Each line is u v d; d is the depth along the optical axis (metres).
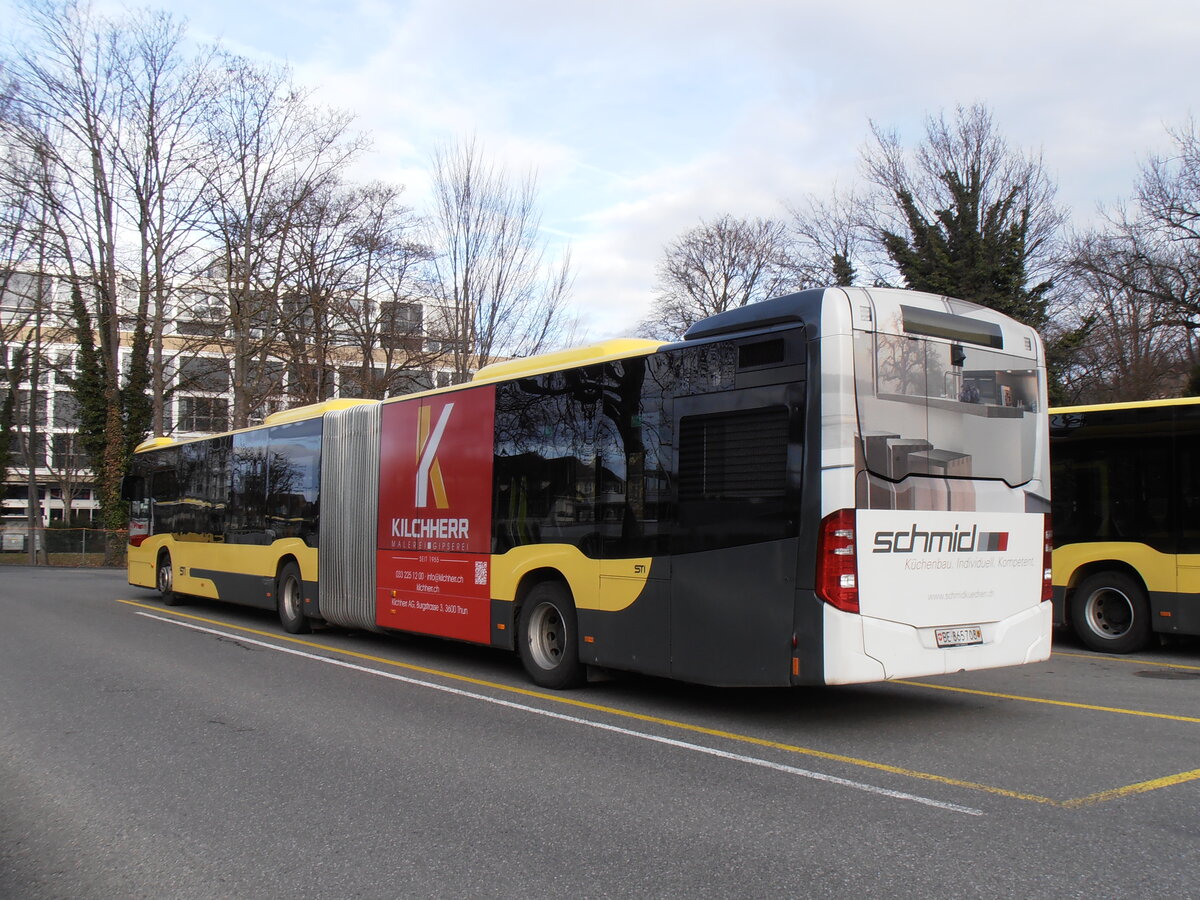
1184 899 3.74
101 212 34.25
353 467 11.85
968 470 7.02
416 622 10.45
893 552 6.49
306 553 12.75
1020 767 5.82
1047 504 7.56
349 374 36.62
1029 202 31.03
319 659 10.72
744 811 4.98
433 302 36.09
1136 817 4.79
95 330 42.69
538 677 8.80
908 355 6.74
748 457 6.86
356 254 34.25
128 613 16.16
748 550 6.78
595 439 8.25
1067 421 11.69
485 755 6.27
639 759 6.12
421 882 4.07
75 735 6.95
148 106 32.56
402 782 5.64
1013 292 29.69
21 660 10.65
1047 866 4.11
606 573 7.99
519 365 9.46
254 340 34.44
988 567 7.07
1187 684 8.90
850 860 4.23
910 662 6.52
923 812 4.92
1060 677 9.34
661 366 7.65
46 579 26.59
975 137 31.28
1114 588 11.12
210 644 12.00
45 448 55.88
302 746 6.56
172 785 5.63
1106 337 31.27
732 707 7.84
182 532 16.94
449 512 10.05
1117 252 27.86
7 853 4.51
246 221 32.56
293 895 3.95
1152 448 10.88
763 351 6.84
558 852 4.41
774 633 6.56
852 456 6.33
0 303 40.34
